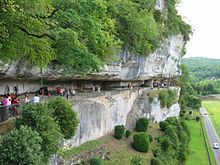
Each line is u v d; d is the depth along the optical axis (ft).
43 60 97.25
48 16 96.43
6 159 71.31
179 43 325.83
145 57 207.92
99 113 154.10
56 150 85.35
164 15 249.34
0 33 79.20
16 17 80.07
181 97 410.11
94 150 137.59
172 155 188.96
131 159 154.92
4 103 95.81
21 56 103.24
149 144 178.81
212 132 339.16
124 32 174.29
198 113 449.89
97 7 107.45
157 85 290.76
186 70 447.83
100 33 116.98
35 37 93.15
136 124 199.31
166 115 269.64
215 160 236.84
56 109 100.68
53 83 153.89
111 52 145.59
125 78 201.36
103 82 204.13
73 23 103.14
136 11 180.55
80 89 179.01
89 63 104.73
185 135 240.94
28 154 71.77
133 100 216.54
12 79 122.01
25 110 85.40
